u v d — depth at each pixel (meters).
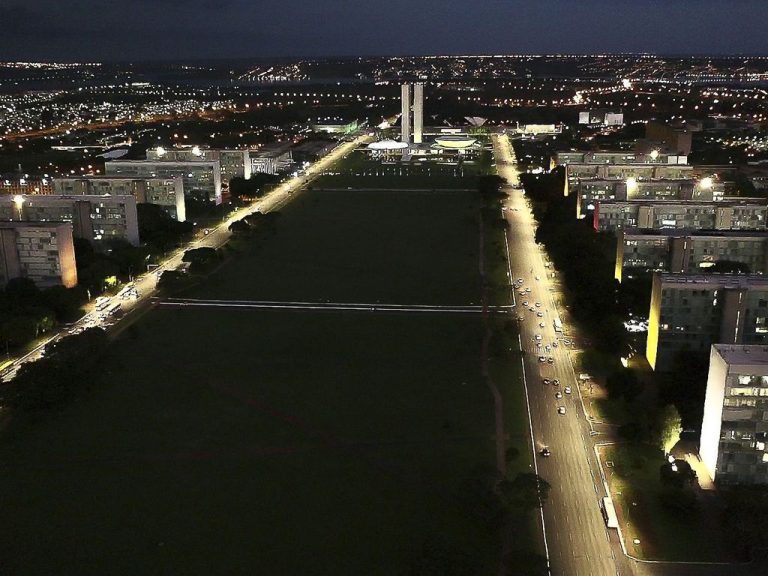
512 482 187.62
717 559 170.00
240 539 175.88
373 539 175.38
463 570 156.12
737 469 195.12
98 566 166.88
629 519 184.00
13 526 180.88
